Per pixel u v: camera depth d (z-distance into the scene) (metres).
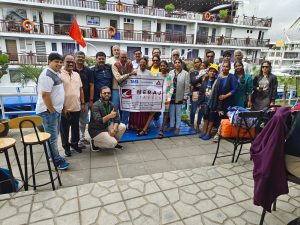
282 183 1.81
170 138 4.50
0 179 2.69
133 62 5.41
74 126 3.65
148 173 3.12
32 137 2.56
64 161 3.22
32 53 14.88
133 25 18.00
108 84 4.20
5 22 14.14
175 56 4.62
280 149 1.76
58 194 2.50
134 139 4.31
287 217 2.21
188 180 2.82
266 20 22.92
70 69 3.38
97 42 16.84
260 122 3.13
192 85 5.06
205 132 4.55
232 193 2.57
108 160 3.50
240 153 3.71
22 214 2.20
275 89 4.09
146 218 2.16
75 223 2.09
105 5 16.75
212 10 23.62
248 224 2.11
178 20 18.97
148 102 4.44
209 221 2.14
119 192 2.55
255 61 23.62
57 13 15.70
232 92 4.02
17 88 10.77
